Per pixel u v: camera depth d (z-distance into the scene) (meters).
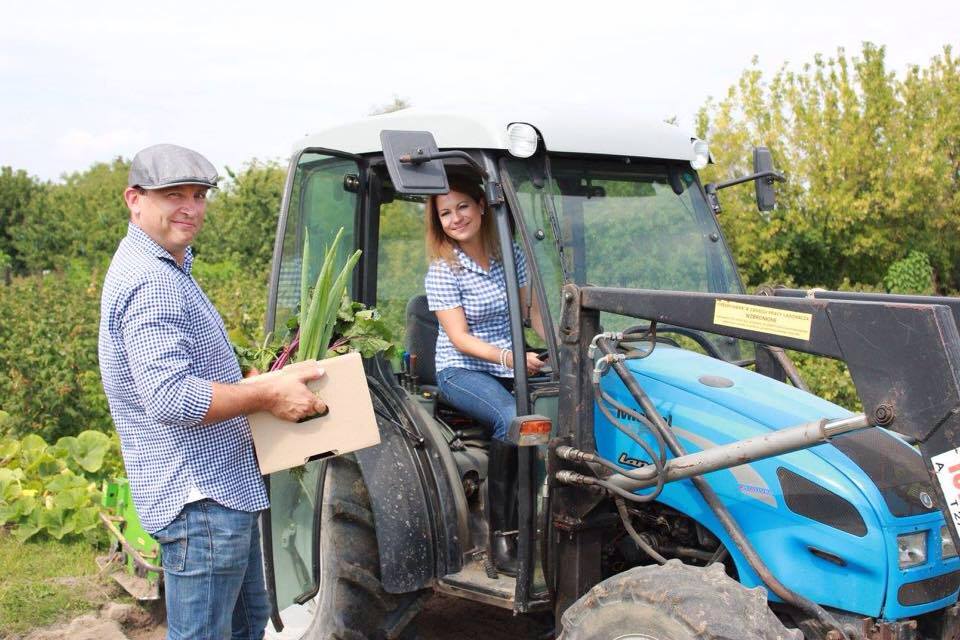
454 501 3.87
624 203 3.97
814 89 12.25
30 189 33.81
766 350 3.94
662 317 3.12
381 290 4.43
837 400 7.42
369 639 3.93
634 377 3.22
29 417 7.93
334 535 3.97
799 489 3.01
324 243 4.39
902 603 2.90
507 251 3.60
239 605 3.25
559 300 3.68
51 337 8.24
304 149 4.09
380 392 4.14
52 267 26.86
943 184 11.98
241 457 3.00
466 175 4.00
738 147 11.79
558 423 3.40
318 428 3.05
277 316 4.27
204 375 2.97
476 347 3.95
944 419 2.50
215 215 18.17
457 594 3.80
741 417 3.22
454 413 4.30
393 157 3.28
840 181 11.61
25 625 4.72
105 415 8.14
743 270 11.78
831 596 2.96
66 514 5.90
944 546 3.00
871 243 11.52
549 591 3.51
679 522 3.39
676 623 2.69
